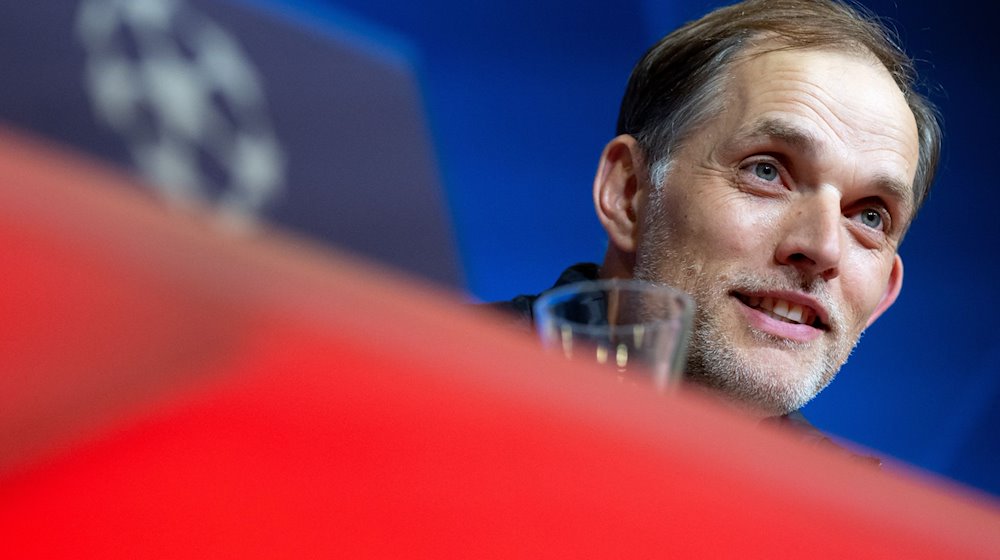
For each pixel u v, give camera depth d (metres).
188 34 2.42
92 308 0.30
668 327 1.06
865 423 5.81
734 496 0.42
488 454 0.36
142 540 0.27
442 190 3.40
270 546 0.28
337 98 3.06
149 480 0.29
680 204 2.78
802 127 2.65
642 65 3.04
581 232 5.48
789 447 0.48
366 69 3.21
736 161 2.72
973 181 5.83
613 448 0.41
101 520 0.27
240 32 2.64
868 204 2.74
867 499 0.47
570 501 0.36
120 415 0.30
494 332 0.44
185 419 0.31
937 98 5.78
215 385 0.33
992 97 5.78
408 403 0.36
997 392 5.85
